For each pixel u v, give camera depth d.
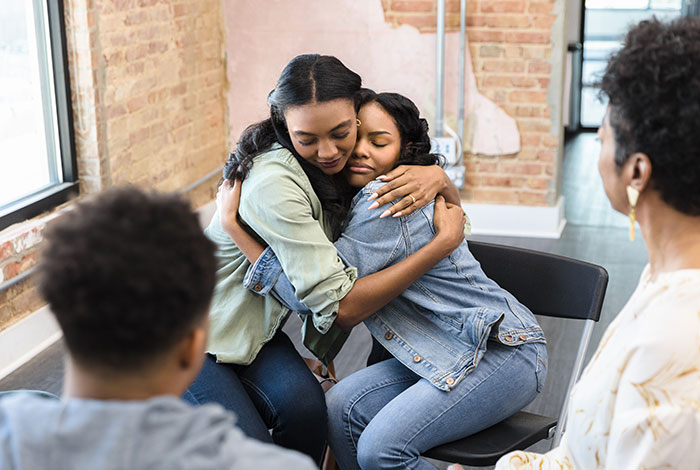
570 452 1.30
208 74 5.11
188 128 4.90
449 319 1.99
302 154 1.92
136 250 0.85
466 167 5.06
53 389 3.33
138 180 4.37
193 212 0.93
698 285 1.13
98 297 0.84
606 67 1.21
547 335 3.73
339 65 1.89
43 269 0.85
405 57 4.92
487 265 2.31
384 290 1.92
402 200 1.96
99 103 3.96
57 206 3.86
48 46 3.81
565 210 5.52
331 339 2.12
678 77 1.10
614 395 1.19
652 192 1.18
